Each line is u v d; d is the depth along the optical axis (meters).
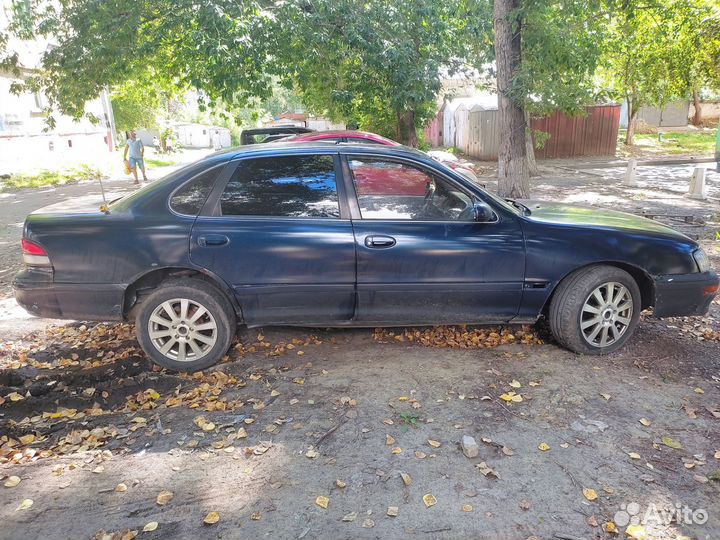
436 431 3.20
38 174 17.95
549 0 8.91
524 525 2.46
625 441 3.09
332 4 11.26
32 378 4.02
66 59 11.38
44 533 2.44
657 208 10.84
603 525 2.47
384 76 12.30
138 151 17.69
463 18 13.33
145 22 11.23
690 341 4.51
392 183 4.00
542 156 23.22
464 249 3.93
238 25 10.09
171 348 3.99
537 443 3.07
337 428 3.25
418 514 2.53
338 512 2.55
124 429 3.33
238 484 2.76
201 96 12.07
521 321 4.20
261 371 4.00
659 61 16.56
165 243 3.79
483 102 24.41
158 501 2.64
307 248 3.85
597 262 4.06
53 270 3.80
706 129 34.28
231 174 3.93
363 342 4.48
